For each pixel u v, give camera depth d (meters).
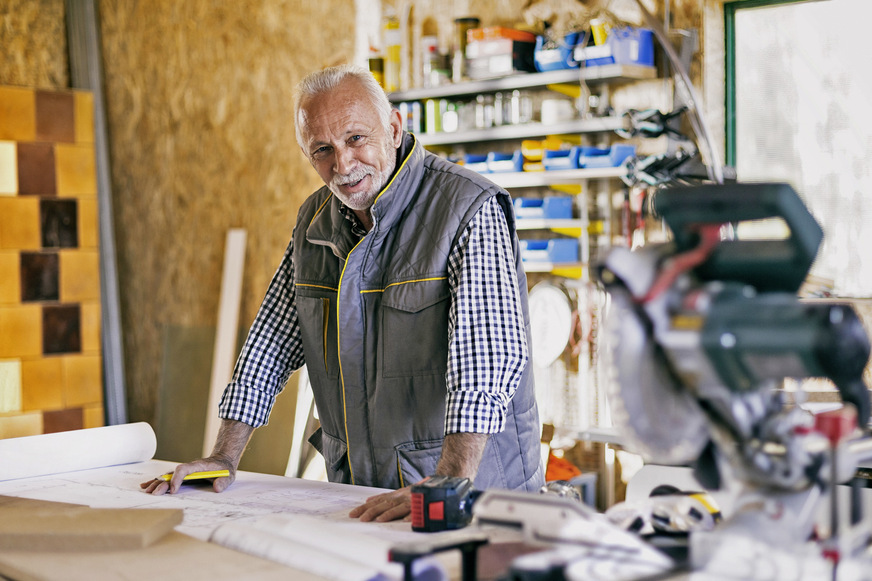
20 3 5.19
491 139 3.67
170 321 5.18
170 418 4.98
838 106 3.25
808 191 3.33
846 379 0.88
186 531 1.40
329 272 2.02
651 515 1.11
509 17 3.77
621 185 3.54
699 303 0.87
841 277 3.26
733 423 0.92
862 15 3.18
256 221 4.71
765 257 0.87
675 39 3.37
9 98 4.72
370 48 4.00
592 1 3.54
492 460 1.93
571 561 0.92
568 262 3.55
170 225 5.16
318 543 1.21
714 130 3.41
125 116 5.39
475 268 1.78
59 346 4.89
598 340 3.56
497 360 1.71
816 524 0.93
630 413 0.92
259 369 2.08
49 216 4.86
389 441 1.91
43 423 4.83
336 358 2.00
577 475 3.35
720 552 0.91
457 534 1.04
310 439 2.21
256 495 1.70
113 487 1.79
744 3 3.39
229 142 4.81
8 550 1.29
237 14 4.70
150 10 5.15
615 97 3.54
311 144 1.86
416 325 1.86
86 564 1.20
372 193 1.86
